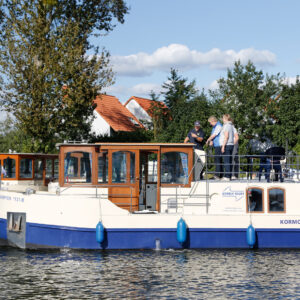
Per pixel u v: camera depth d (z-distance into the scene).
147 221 21.84
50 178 31.84
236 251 21.86
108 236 21.78
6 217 23.67
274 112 66.75
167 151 22.78
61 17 47.84
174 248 21.97
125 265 19.47
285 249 22.19
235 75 69.38
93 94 46.16
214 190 22.47
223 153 23.27
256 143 69.88
